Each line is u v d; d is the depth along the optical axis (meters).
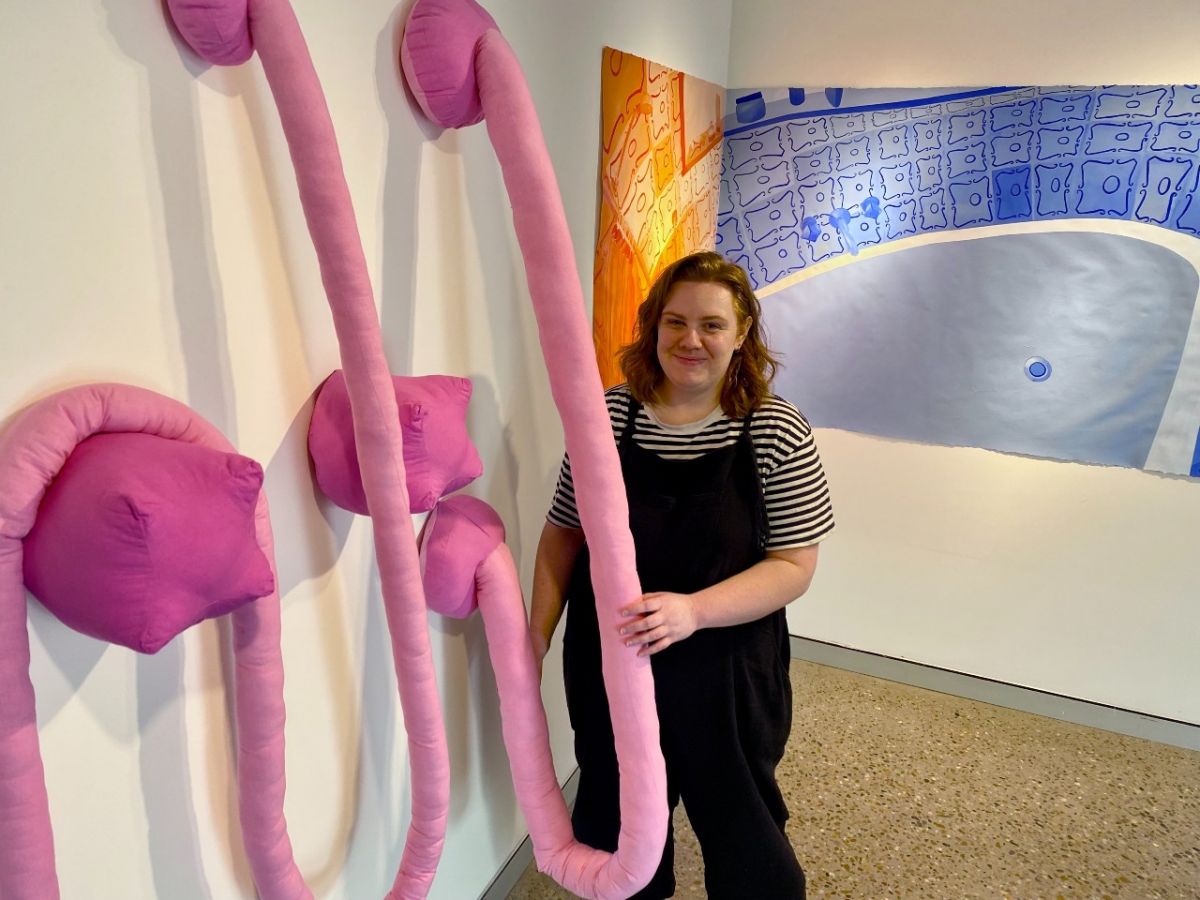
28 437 0.62
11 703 0.61
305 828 1.04
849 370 2.32
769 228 2.31
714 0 2.06
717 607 1.11
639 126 1.66
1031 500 2.22
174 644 0.80
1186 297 1.95
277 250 0.87
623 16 1.54
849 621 2.52
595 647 1.28
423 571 1.09
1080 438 2.12
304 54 0.74
